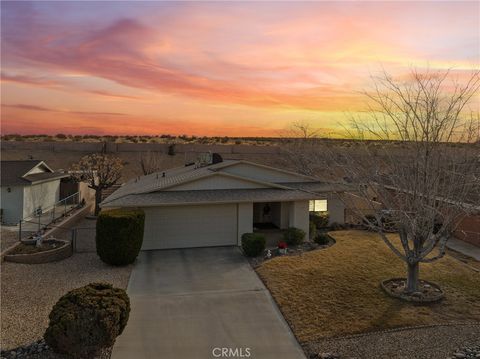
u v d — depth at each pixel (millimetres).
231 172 21094
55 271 14266
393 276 13250
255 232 18766
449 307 10875
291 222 18938
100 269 14570
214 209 17984
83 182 30922
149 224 17484
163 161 53594
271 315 10703
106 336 7898
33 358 8375
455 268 14289
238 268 14680
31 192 24422
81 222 25125
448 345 8875
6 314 10461
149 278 13625
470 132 11305
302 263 14750
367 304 11070
